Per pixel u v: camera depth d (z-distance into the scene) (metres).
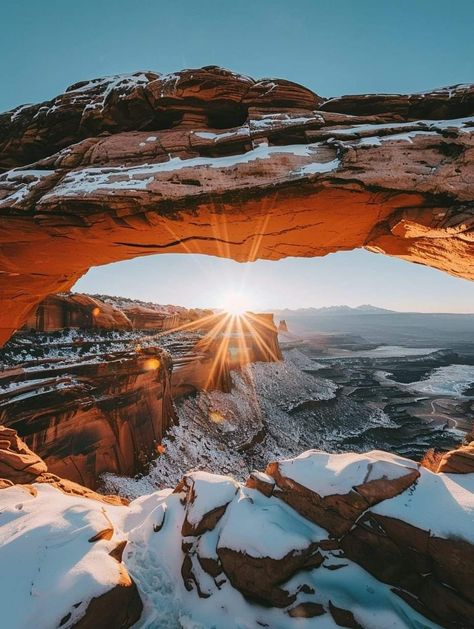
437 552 3.70
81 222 7.73
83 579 3.82
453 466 4.70
